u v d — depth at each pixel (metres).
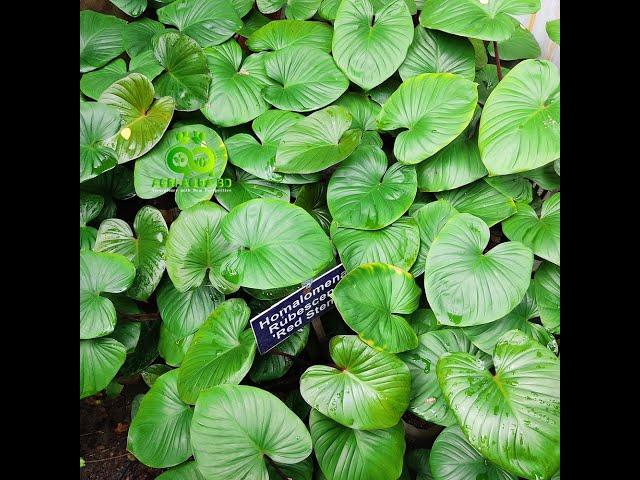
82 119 0.87
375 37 0.92
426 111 0.85
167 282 0.88
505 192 0.85
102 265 0.81
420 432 0.86
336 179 0.87
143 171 0.87
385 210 0.82
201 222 0.84
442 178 0.86
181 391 0.73
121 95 0.89
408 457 0.80
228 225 0.80
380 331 0.74
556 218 0.82
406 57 0.96
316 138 0.85
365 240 0.82
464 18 0.89
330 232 0.84
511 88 0.81
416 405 0.74
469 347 0.78
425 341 0.78
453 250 0.77
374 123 0.95
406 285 0.78
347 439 0.71
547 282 0.81
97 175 0.85
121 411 0.97
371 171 0.87
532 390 0.66
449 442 0.72
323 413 0.70
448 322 0.74
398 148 0.84
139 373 0.96
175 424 0.76
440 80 0.86
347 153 0.83
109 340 0.81
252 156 0.88
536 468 0.61
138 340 0.88
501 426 0.64
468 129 0.90
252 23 1.09
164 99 0.91
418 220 0.84
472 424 0.65
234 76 0.96
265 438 0.66
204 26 1.00
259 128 0.91
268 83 0.96
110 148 0.87
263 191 0.88
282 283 0.75
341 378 0.71
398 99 0.88
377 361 0.72
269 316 0.75
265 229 0.79
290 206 0.81
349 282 0.76
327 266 0.84
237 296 0.94
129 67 0.97
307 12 1.06
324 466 0.70
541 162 0.77
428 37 0.96
